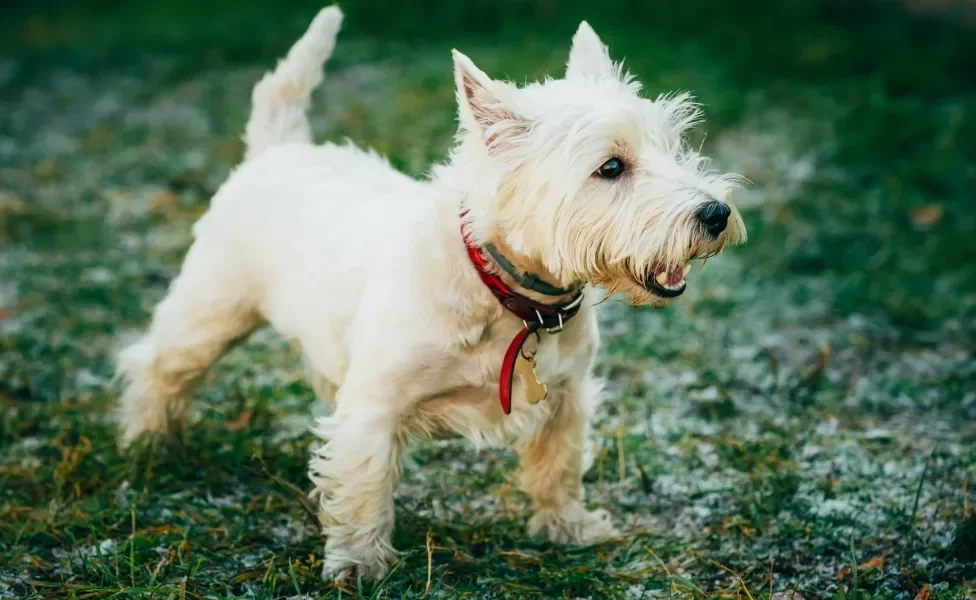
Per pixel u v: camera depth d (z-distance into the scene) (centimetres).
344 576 334
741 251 670
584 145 296
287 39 1374
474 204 309
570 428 360
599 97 305
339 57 1260
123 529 366
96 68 1309
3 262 666
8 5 1777
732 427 455
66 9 1745
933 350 541
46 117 1084
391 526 340
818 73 1105
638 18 1354
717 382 494
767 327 570
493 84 304
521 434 346
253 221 387
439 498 402
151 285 634
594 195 301
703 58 1134
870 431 448
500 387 322
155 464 407
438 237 318
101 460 410
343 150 409
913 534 362
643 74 1042
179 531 361
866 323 573
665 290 306
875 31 1256
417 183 386
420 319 319
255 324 408
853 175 801
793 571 347
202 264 401
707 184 302
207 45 1379
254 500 391
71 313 584
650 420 462
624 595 335
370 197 371
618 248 300
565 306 324
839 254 661
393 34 1370
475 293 316
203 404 476
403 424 337
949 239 668
